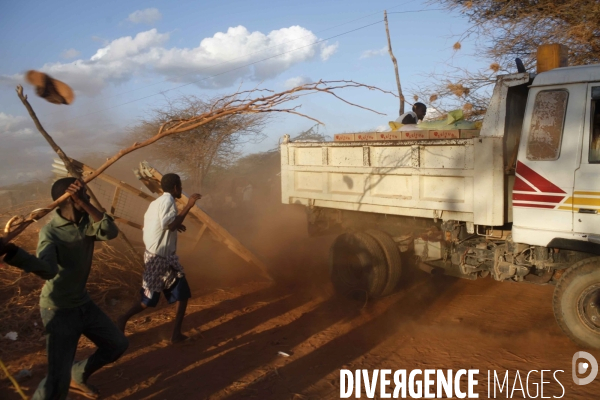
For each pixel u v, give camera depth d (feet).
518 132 18.63
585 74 16.42
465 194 18.44
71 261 11.69
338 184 23.58
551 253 17.54
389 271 22.33
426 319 20.51
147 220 17.48
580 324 16.46
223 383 14.92
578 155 16.29
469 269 19.86
